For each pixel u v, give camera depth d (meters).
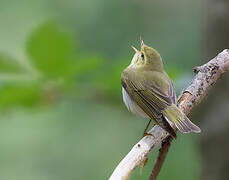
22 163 15.56
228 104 10.66
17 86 9.04
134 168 7.40
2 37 15.45
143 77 9.73
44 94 9.26
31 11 15.87
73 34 8.86
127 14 15.33
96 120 14.96
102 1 15.30
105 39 15.05
